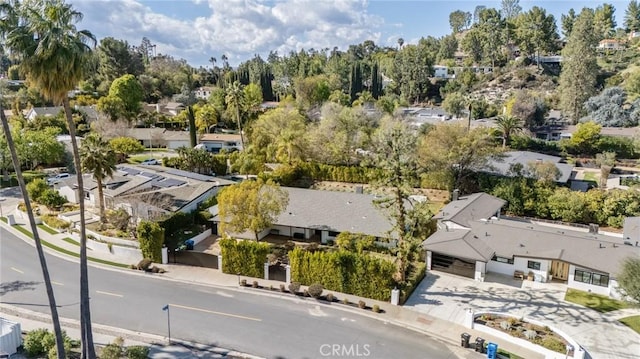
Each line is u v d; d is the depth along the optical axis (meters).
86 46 21.92
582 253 34.88
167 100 132.12
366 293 32.56
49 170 71.94
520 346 26.36
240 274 36.38
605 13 167.25
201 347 26.08
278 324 28.83
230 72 162.50
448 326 28.83
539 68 147.50
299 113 85.75
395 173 34.16
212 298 32.41
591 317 29.98
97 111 98.12
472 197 50.97
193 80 162.62
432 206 55.66
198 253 38.06
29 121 87.75
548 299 32.69
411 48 170.00
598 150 83.19
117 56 129.12
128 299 32.00
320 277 33.88
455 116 114.69
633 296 26.20
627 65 129.38
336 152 70.69
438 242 37.84
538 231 38.84
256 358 25.06
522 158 65.19
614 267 32.78
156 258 38.66
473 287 34.66
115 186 53.66
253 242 36.28
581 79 102.31
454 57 187.75
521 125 91.75
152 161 76.88
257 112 102.44
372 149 69.81
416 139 57.00
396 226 35.00
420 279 35.72
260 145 75.69
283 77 159.12
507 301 32.34
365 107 88.25
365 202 46.19
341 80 146.38
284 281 35.25
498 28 164.62
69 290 33.31
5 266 37.44
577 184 62.53
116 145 79.00
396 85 154.75
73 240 44.00
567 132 95.62
